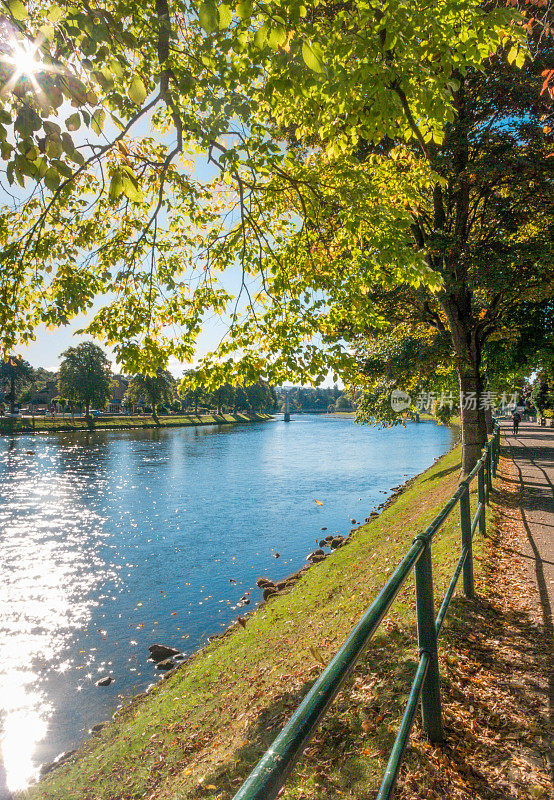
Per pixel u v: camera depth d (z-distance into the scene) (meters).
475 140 12.30
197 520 23.61
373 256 6.84
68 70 3.43
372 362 17.41
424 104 5.36
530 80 11.15
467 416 14.95
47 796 6.66
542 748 3.52
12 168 3.45
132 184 4.36
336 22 5.37
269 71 5.04
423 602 3.16
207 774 5.14
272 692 6.42
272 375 7.42
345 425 117.12
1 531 21.98
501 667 4.66
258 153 6.16
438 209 13.34
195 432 88.81
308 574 13.20
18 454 50.94
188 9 6.02
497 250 12.49
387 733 3.88
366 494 28.88
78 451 54.25
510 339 18.11
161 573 16.59
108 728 8.48
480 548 7.99
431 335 17.33
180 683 9.13
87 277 7.69
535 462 19.31
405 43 5.00
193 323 8.11
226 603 14.06
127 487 32.22
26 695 9.93
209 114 6.13
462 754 3.48
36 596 14.89
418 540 2.94
